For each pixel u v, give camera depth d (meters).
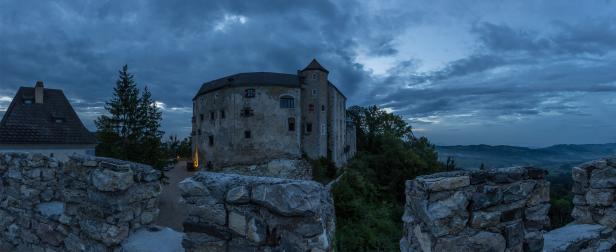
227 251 3.79
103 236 4.71
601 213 5.30
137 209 5.04
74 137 20.92
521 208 4.02
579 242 4.71
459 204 3.65
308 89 41.50
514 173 4.00
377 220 24.02
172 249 4.50
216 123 41.38
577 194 5.75
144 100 25.19
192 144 49.88
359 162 45.62
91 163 5.07
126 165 4.81
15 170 6.87
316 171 37.94
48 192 6.70
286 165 37.84
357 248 20.02
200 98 45.81
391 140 56.59
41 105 21.53
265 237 3.57
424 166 45.69
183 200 4.12
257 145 38.47
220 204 3.85
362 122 67.31
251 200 3.63
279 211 3.43
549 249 4.42
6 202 7.13
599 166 5.34
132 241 4.72
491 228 3.80
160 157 25.33
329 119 44.28
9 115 19.97
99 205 4.87
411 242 4.02
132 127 24.64
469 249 3.66
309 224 3.49
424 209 3.59
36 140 19.39
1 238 7.22
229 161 39.16
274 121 38.88
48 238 5.99
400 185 42.31
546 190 4.21
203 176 4.10
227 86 39.81
